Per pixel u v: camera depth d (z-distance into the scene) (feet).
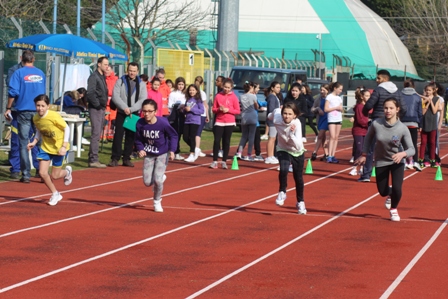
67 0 182.91
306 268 31.78
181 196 51.49
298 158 45.16
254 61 140.36
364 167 62.13
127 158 66.59
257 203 49.34
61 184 54.85
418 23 297.74
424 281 29.84
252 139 75.51
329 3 250.98
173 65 104.42
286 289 28.37
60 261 32.09
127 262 32.19
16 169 56.75
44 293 27.17
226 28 129.90
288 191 55.47
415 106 68.95
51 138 45.32
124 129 66.28
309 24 241.96
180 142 93.15
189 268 31.37
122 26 171.94
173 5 200.23
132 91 64.90
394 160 41.70
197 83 74.84
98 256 33.19
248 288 28.43
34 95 53.78
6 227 39.06
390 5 348.18
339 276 30.48
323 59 198.29
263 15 245.04
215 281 29.35
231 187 56.70
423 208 48.96
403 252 35.27
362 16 265.75
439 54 289.53
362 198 52.85
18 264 31.37
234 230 39.96
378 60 250.37
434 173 69.82
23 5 150.51
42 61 82.53
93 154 64.95
